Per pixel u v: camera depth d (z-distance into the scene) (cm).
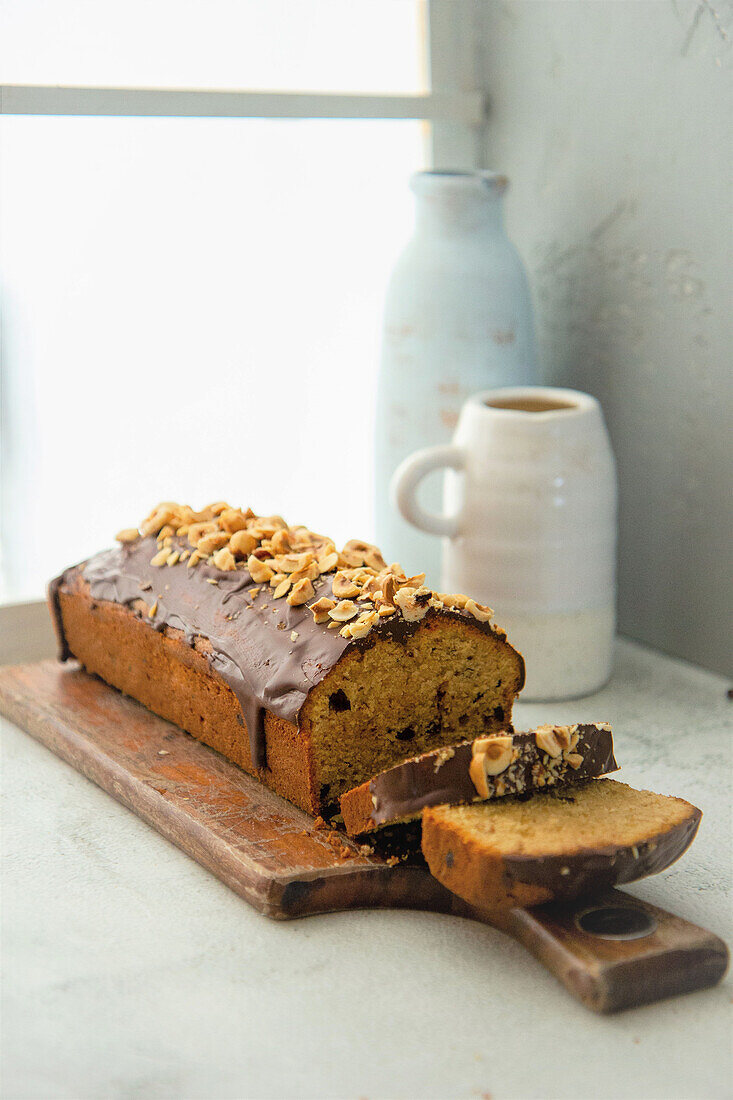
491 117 118
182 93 108
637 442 110
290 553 94
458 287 106
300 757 86
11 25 105
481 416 100
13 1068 73
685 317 104
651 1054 74
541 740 82
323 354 122
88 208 111
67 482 116
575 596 101
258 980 78
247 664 88
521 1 113
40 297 112
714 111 100
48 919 81
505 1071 73
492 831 79
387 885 82
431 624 86
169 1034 75
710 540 105
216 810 86
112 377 116
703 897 83
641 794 83
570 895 78
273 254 118
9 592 116
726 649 106
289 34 113
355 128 117
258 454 122
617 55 105
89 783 93
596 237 110
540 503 99
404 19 116
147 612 95
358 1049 74
